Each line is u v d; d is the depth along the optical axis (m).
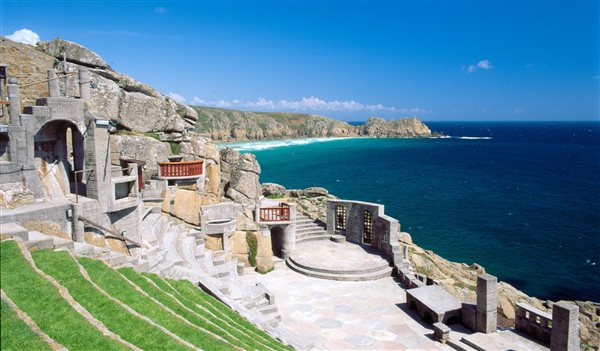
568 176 118.62
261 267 30.91
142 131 34.56
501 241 59.22
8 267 13.02
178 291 18.47
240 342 14.76
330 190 96.56
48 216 17.52
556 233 62.84
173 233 27.20
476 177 116.94
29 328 10.63
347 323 23.05
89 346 10.81
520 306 21.77
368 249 34.25
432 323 23.02
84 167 19.77
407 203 83.00
